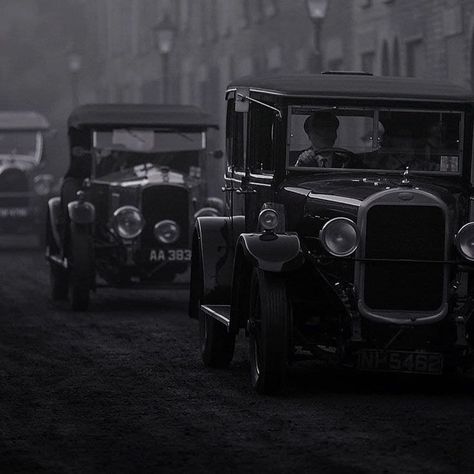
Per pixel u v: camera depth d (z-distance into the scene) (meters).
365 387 14.96
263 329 14.04
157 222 24.27
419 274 14.02
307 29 45.41
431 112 15.52
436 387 14.98
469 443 11.73
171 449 11.54
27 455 11.35
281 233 14.44
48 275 31.00
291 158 15.33
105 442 11.86
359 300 13.98
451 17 33.72
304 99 15.34
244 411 13.36
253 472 10.65
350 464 10.90
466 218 15.38
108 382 15.25
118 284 23.59
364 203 13.92
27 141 45.53
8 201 44.09
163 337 19.53
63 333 20.06
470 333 14.43
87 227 23.48
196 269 17.23
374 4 39.69
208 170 25.52
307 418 12.95
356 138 15.47
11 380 15.38
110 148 25.23
